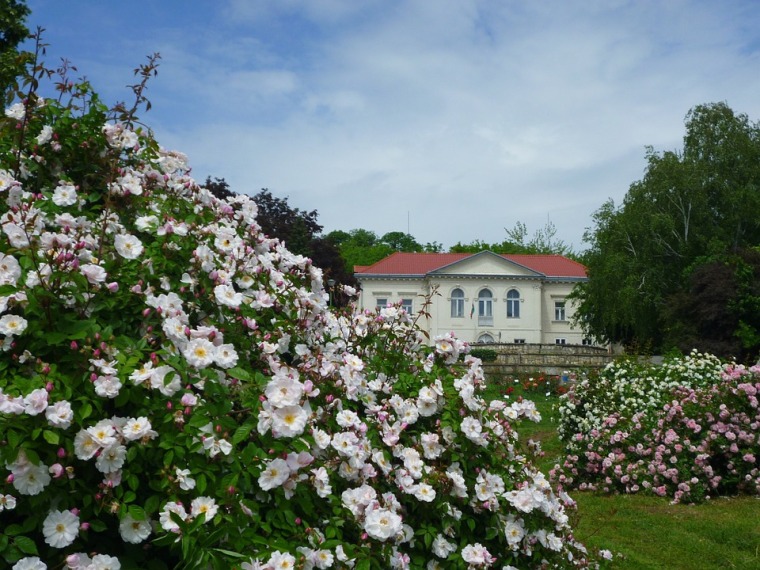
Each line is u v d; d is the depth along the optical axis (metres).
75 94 3.77
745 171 35.12
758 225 35.25
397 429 3.31
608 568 5.55
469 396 3.48
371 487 2.94
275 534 2.58
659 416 9.34
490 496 3.26
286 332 3.44
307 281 4.00
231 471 2.55
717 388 9.33
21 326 2.48
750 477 8.60
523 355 32.34
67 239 2.77
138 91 3.82
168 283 3.05
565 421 11.17
